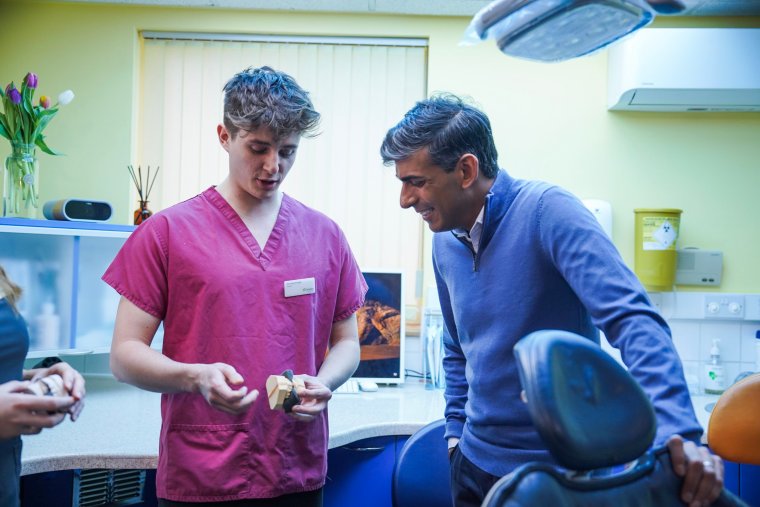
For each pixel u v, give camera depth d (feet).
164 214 4.95
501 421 4.58
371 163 9.77
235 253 4.89
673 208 9.51
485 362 4.65
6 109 8.02
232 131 4.68
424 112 4.45
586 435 2.55
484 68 9.64
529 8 4.00
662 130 9.66
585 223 4.17
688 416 3.24
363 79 9.78
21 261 7.62
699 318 9.50
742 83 8.82
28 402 3.64
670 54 8.89
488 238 4.61
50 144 9.52
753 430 4.65
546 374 2.55
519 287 4.48
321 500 5.20
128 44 9.55
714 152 9.66
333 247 5.34
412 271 9.80
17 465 4.35
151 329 4.88
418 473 5.98
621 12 3.97
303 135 4.82
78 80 9.52
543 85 9.65
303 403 4.58
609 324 3.83
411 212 9.78
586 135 9.62
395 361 9.20
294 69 9.77
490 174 4.63
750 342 9.59
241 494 4.73
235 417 4.74
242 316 4.81
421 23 9.67
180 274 4.81
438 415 7.37
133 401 7.88
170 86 9.68
